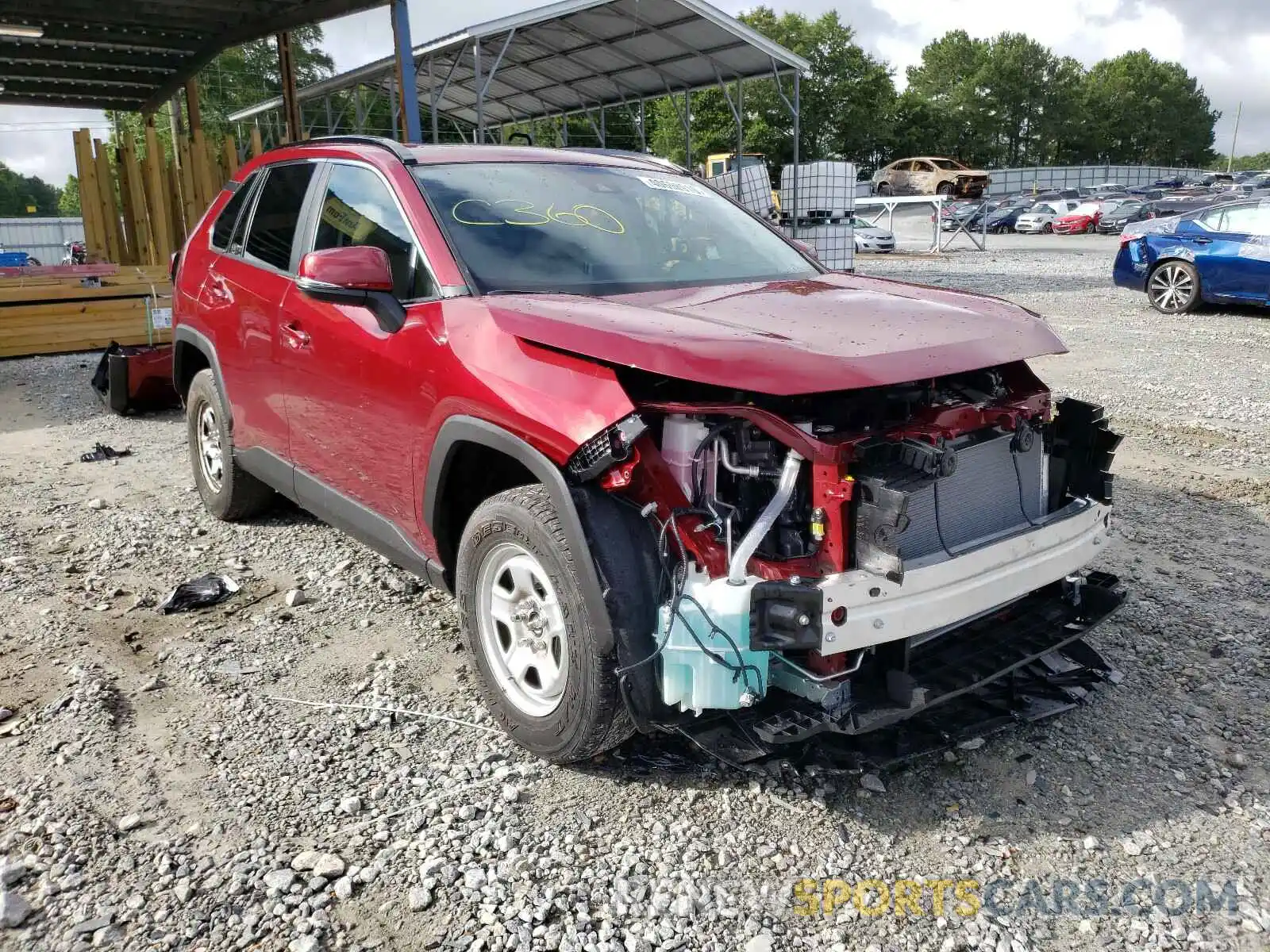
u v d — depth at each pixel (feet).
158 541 16.29
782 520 8.34
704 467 8.36
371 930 7.65
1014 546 9.20
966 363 8.80
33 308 34.91
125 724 10.59
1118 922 7.80
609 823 8.97
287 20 36.68
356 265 10.31
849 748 9.25
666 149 162.40
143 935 7.54
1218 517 17.10
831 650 7.98
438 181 11.73
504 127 85.30
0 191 354.74
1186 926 7.75
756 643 7.84
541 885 8.16
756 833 8.85
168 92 46.85
